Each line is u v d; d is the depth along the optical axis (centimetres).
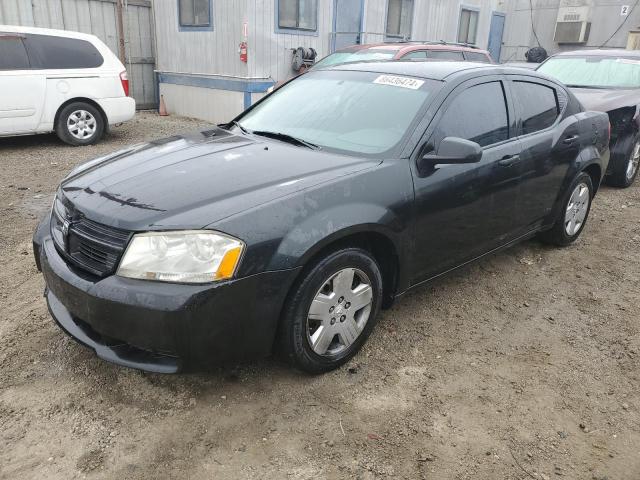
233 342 265
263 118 405
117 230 264
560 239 507
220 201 270
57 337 338
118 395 290
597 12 1941
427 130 340
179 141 370
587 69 834
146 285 252
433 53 954
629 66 809
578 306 414
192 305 248
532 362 339
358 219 293
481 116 382
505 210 405
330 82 409
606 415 295
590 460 263
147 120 1201
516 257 496
